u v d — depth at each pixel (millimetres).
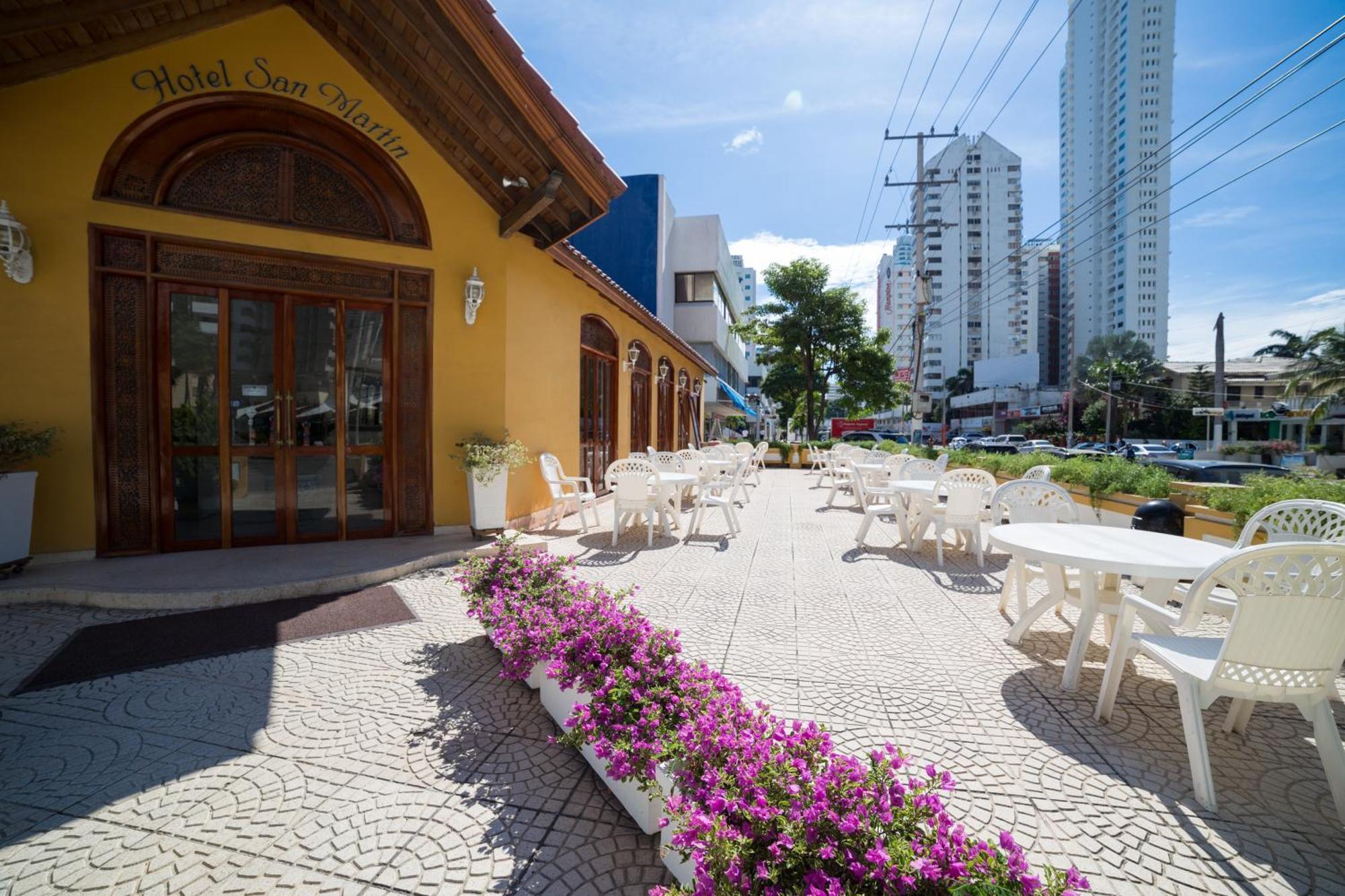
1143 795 2240
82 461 4988
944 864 1273
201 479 5504
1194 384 51000
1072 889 1309
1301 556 2102
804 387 33281
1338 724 2818
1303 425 40906
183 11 5031
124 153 5059
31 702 2834
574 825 2008
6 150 4699
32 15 4199
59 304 4875
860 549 6609
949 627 4047
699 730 1792
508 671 2822
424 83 5715
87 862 1808
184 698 2900
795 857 1343
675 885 1708
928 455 14625
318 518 5965
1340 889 1776
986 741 2604
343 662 3338
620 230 24984
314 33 5652
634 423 12328
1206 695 2242
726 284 31516
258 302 5680
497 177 6309
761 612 4332
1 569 4375
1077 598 3537
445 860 1838
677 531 7617
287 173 5719
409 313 6297
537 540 6035
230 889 1708
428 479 6352
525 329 7246
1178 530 5602
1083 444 42469
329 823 2002
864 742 2566
